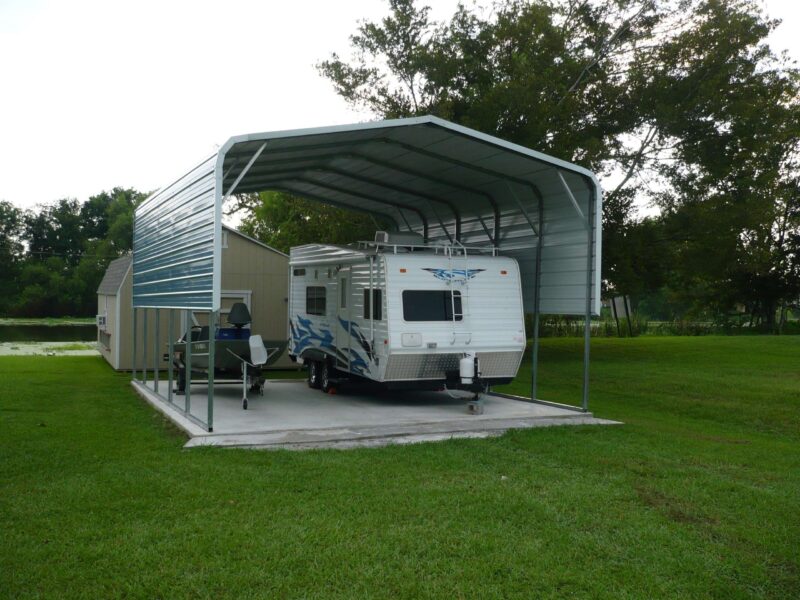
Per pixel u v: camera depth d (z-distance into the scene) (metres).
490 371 11.57
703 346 24.94
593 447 8.45
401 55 23.83
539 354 23.81
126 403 12.00
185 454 7.70
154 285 12.27
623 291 23.55
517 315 11.62
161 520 5.55
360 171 12.74
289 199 29.20
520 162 10.66
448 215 14.62
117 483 6.48
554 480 6.95
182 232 10.00
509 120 20.81
